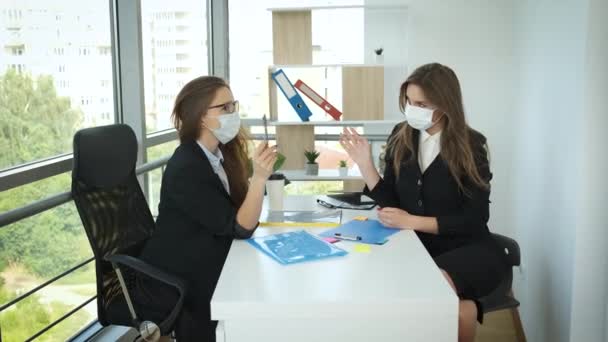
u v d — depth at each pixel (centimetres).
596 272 221
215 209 189
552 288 254
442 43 389
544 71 279
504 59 382
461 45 387
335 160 425
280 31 380
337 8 371
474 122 391
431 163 214
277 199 228
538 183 288
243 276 153
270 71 385
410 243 183
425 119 206
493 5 379
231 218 188
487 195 211
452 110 204
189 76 396
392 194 229
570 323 227
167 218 200
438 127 215
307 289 144
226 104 199
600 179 217
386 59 399
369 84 377
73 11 263
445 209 214
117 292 204
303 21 378
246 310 136
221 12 424
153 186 339
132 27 299
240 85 437
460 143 205
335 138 423
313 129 396
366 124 413
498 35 381
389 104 403
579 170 219
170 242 197
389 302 137
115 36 302
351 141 231
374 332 139
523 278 315
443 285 146
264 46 430
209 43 430
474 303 182
